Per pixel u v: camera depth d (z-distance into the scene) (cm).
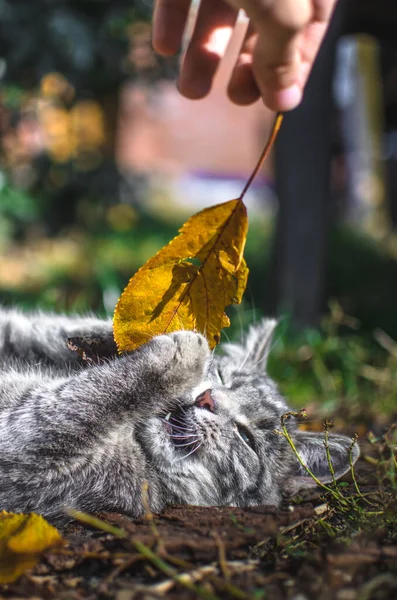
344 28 114
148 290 43
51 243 168
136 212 206
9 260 153
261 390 57
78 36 121
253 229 193
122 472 46
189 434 49
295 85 39
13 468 44
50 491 45
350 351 80
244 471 51
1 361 57
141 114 206
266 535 39
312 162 94
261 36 36
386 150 232
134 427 47
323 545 38
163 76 147
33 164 156
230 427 51
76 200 174
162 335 45
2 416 46
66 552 37
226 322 45
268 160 257
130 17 130
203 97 46
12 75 124
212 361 55
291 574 36
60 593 35
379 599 33
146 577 36
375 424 66
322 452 53
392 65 197
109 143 184
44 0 119
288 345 83
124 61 137
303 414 47
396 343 89
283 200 96
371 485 51
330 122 95
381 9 109
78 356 56
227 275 43
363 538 39
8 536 37
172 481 48
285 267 96
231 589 34
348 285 130
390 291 126
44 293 108
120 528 41
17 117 134
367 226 200
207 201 306
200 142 375
